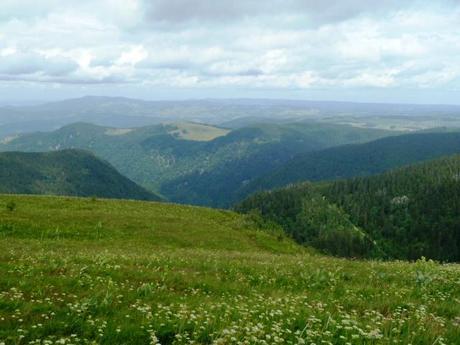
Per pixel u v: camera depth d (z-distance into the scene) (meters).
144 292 13.05
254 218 75.94
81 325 9.53
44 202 57.19
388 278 18.45
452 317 12.03
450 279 17.69
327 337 8.87
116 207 61.41
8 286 13.09
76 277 14.74
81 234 42.88
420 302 13.39
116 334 8.98
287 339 8.97
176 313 10.62
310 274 17.92
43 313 10.45
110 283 13.80
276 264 21.42
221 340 8.12
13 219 43.09
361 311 12.20
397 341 8.73
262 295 13.55
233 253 31.42
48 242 35.41
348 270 20.80
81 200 62.88
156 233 48.78
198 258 23.95
